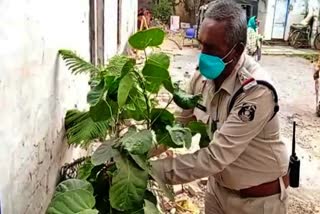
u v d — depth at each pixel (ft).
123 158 6.13
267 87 6.22
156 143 6.45
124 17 29.30
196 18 45.70
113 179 6.00
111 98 6.74
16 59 5.53
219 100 6.73
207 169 6.31
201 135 6.99
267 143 6.68
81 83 10.34
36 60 6.46
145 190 6.16
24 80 5.89
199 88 7.26
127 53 30.96
